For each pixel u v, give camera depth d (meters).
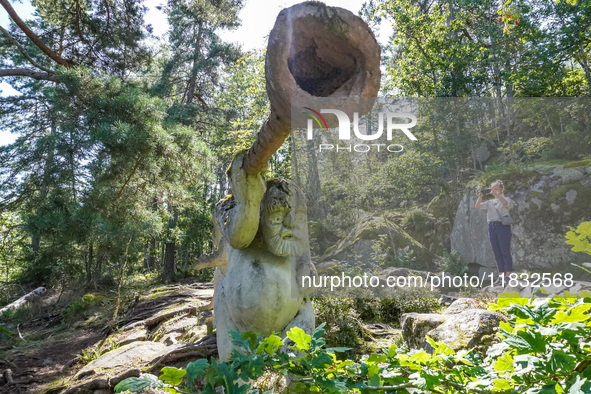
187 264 19.84
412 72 14.32
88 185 11.15
